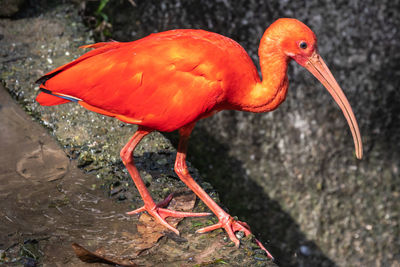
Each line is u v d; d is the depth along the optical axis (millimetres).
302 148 13680
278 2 13789
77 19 10500
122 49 6027
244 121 13445
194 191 6613
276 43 6090
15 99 8406
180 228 6469
